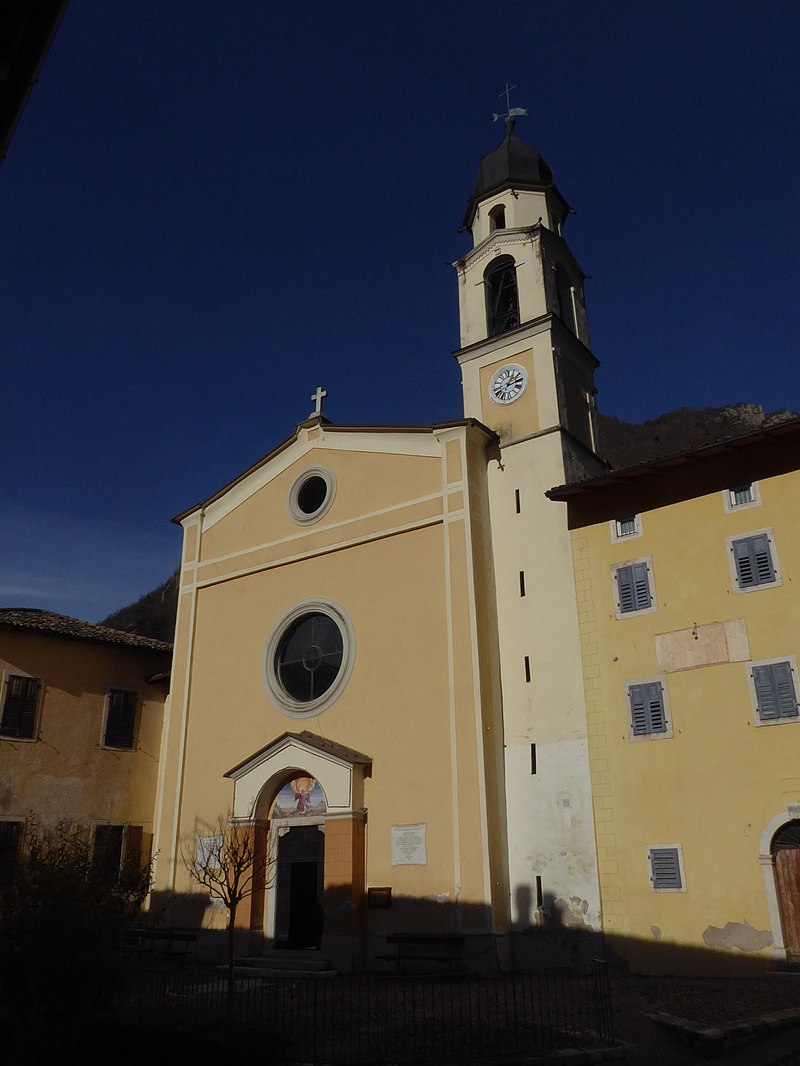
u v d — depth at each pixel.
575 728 19.98
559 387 24.20
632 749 19.05
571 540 21.64
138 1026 11.84
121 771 27.64
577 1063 11.12
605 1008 13.19
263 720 24.16
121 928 12.55
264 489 27.12
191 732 25.67
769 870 16.75
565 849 19.19
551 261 27.02
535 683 20.91
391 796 20.92
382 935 19.86
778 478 18.92
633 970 17.61
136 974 16.03
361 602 23.39
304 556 25.06
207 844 23.77
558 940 18.61
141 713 28.72
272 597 25.48
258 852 22.34
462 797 19.80
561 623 21.08
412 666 21.75
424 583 22.36
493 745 20.42
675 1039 12.45
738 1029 12.36
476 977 17.97
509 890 19.52
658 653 19.39
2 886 12.43
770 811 17.06
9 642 26.34
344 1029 12.73
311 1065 11.23
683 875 17.66
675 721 18.72
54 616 29.41
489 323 26.78
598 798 19.14
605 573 20.77
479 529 22.56
